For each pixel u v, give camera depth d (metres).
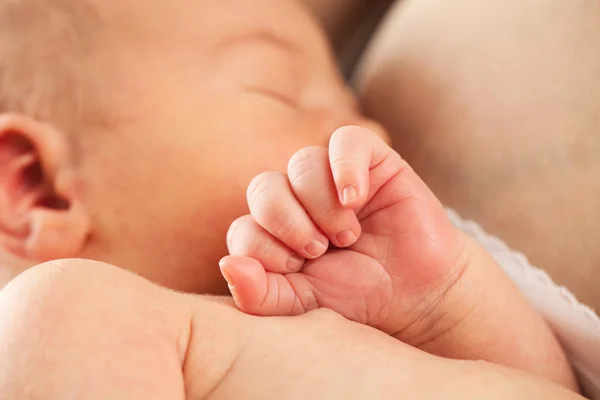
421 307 0.25
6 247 0.28
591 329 0.26
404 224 0.24
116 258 0.28
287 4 0.33
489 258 0.25
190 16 0.30
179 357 0.22
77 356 0.21
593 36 0.29
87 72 0.28
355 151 0.23
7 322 0.21
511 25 0.30
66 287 0.21
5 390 0.20
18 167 0.28
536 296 0.28
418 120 0.32
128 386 0.20
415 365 0.22
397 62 0.33
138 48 0.29
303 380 0.22
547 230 0.28
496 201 0.30
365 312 0.24
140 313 0.22
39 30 0.28
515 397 0.22
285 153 0.29
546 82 0.29
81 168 0.28
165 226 0.28
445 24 0.32
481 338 0.25
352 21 0.42
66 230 0.28
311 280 0.24
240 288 0.23
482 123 0.30
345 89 0.34
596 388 0.27
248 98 0.30
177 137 0.29
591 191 0.28
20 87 0.28
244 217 0.25
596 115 0.28
